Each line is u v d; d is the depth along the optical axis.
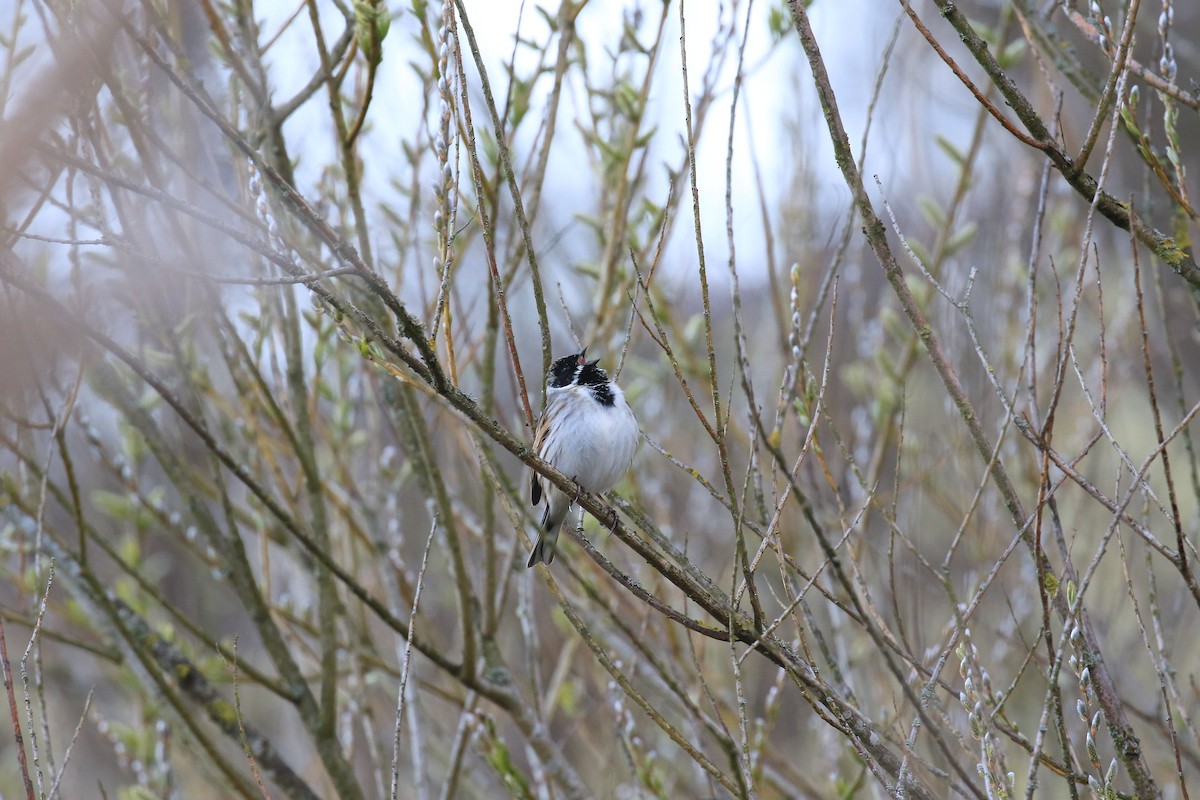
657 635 11.06
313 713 10.47
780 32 10.19
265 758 10.39
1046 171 7.14
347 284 9.51
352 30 9.95
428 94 9.90
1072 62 8.83
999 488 7.23
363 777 13.23
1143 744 11.30
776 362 13.52
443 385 7.07
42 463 11.75
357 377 11.71
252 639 15.76
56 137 8.09
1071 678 11.06
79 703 14.30
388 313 10.19
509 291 10.32
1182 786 6.31
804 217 12.30
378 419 11.74
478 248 14.10
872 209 7.35
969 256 13.50
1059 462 6.50
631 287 10.84
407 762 12.62
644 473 12.06
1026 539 7.19
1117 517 6.11
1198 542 8.25
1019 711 11.27
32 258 9.93
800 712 13.69
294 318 10.36
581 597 11.68
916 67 13.77
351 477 11.68
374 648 12.06
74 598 11.46
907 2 7.02
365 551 12.66
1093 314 12.93
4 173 6.40
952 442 11.43
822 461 7.64
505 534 12.62
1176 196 7.31
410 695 10.45
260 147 9.73
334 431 11.48
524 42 10.01
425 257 11.87
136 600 12.12
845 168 7.36
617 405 10.66
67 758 6.70
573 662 12.88
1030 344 6.93
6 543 10.98
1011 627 10.41
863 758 6.59
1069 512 11.95
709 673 11.80
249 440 11.38
